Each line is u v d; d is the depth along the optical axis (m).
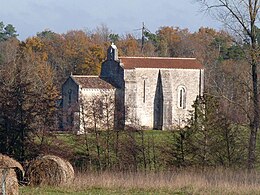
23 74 81.44
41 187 41.22
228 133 65.62
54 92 83.25
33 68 109.25
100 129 79.06
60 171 43.38
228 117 66.62
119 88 134.62
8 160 35.31
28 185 42.88
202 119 67.06
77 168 68.12
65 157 70.06
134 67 136.00
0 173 33.94
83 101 89.38
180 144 67.44
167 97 137.38
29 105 71.88
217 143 65.88
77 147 74.69
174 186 40.47
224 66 122.38
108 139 74.88
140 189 39.56
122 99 134.25
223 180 43.66
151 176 46.09
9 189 34.16
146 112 137.38
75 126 82.69
